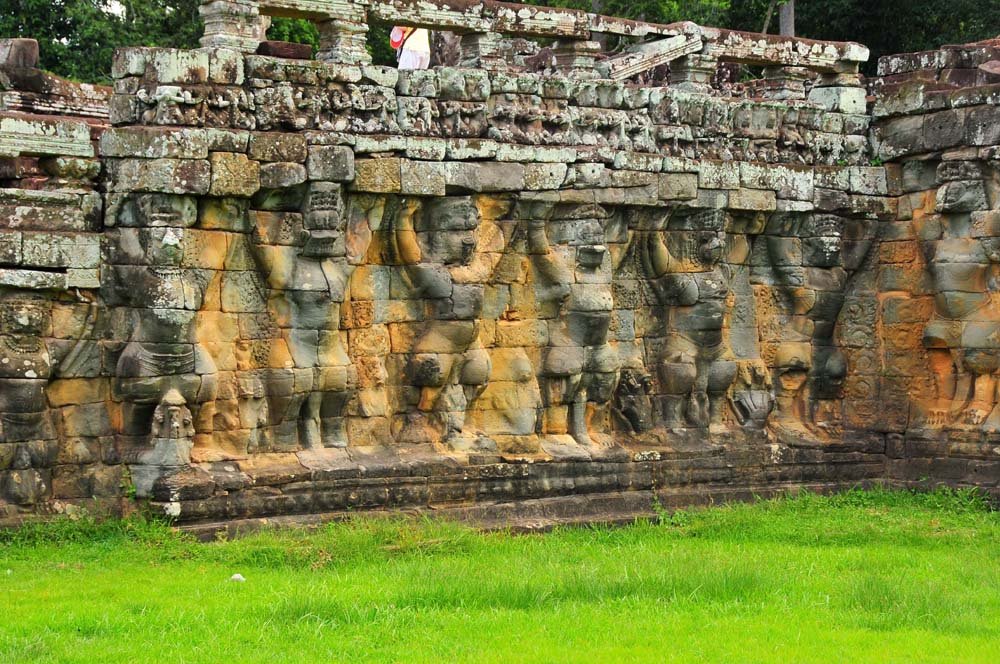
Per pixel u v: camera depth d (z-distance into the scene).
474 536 25.09
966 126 31.08
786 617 20.27
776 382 32.38
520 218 28.42
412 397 27.66
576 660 17.81
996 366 31.08
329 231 25.80
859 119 32.56
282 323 26.12
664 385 30.58
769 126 31.31
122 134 24.45
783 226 31.88
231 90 24.95
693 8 45.06
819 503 30.50
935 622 20.14
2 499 23.94
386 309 27.42
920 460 31.94
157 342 24.47
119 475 24.83
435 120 27.08
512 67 30.83
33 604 20.03
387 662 17.84
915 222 32.34
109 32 41.47
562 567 22.83
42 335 24.33
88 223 24.77
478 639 18.78
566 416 29.28
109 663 17.59
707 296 30.48
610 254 29.42
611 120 29.06
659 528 27.73
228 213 25.09
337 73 26.00
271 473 25.39
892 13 47.75
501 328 28.61
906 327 32.41
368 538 24.17
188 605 20.08
